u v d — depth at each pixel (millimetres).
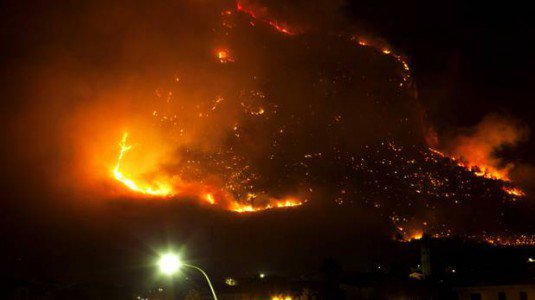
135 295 80438
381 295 58812
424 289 59250
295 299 60250
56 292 76812
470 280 61312
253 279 70125
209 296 65062
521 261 77812
